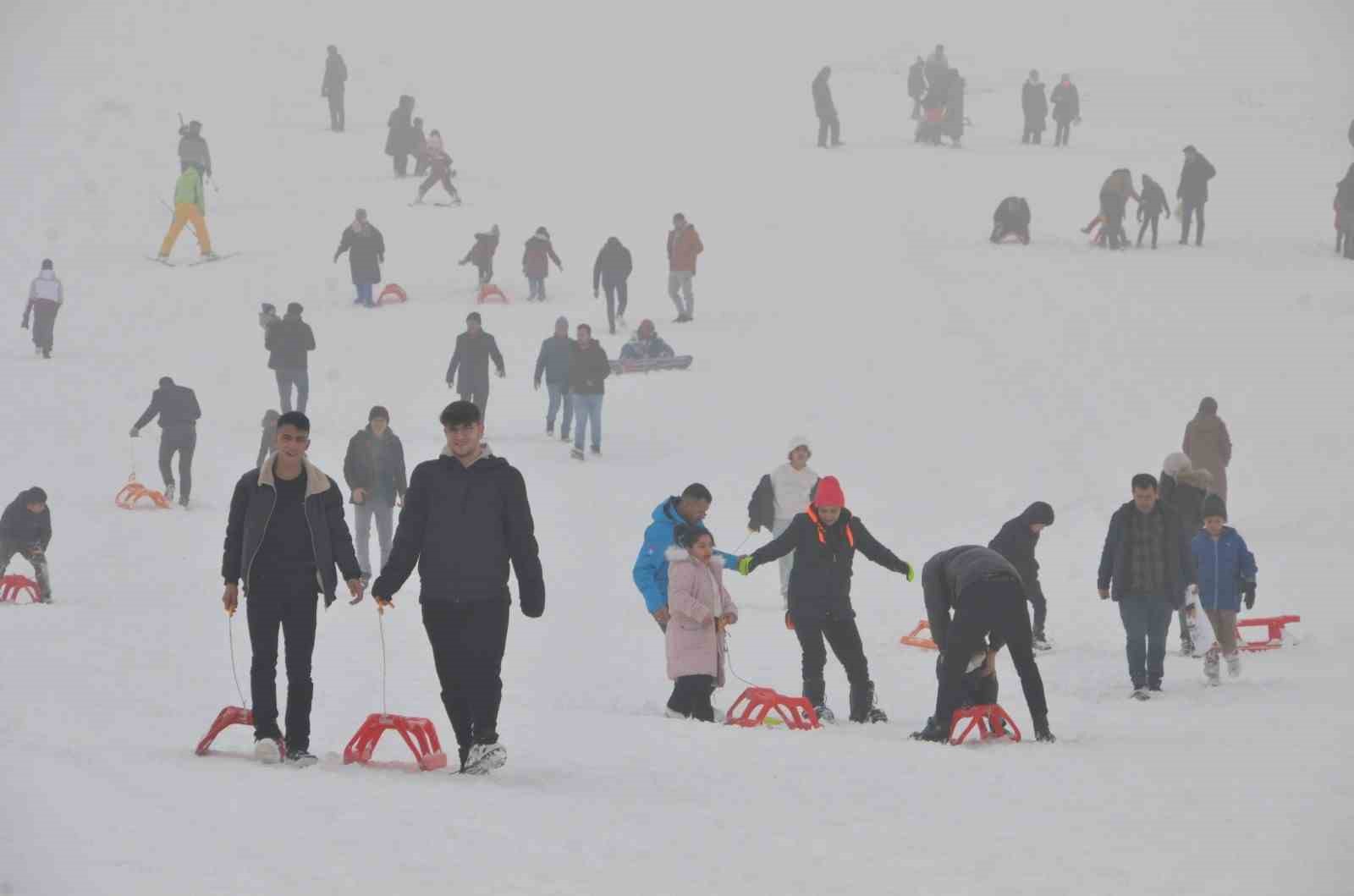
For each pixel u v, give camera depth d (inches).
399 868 434.0
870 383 2069.4
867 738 711.7
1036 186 3171.8
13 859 433.4
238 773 569.6
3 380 2085.4
